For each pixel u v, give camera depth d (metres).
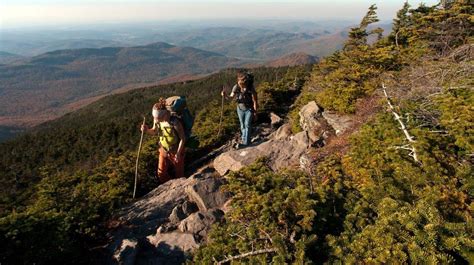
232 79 154.75
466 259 2.99
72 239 4.62
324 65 11.63
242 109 8.84
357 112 7.92
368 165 5.03
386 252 3.08
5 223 4.50
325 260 3.66
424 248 3.05
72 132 67.62
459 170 4.30
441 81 6.84
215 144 10.34
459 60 8.72
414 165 4.65
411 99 6.50
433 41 11.49
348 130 7.41
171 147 7.10
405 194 4.22
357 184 4.75
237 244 4.00
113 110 144.00
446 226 3.26
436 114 5.80
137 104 138.12
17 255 4.20
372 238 3.39
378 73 8.93
